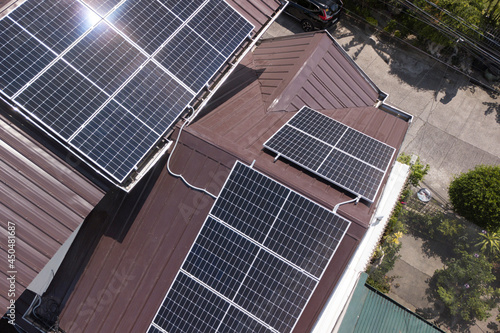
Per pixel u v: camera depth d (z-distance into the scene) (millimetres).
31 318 9508
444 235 16250
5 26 8531
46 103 8344
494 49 18484
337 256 8695
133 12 9781
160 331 9102
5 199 8273
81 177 8875
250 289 8867
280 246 8852
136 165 8781
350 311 11781
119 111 8914
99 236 9875
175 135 9797
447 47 19859
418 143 18281
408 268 15859
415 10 18875
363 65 19844
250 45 11195
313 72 12438
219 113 11047
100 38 9258
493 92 19578
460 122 18781
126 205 9906
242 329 8812
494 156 18156
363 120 12250
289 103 11875
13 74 8281
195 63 10039
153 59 9594
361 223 8516
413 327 12273
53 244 8320
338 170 9570
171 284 9242
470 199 15203
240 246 9023
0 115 8648
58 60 8734
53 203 8539
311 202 8844
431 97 19234
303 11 19938
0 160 8453
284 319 8641
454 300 14883
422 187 17375
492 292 14969
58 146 8898
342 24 20891
